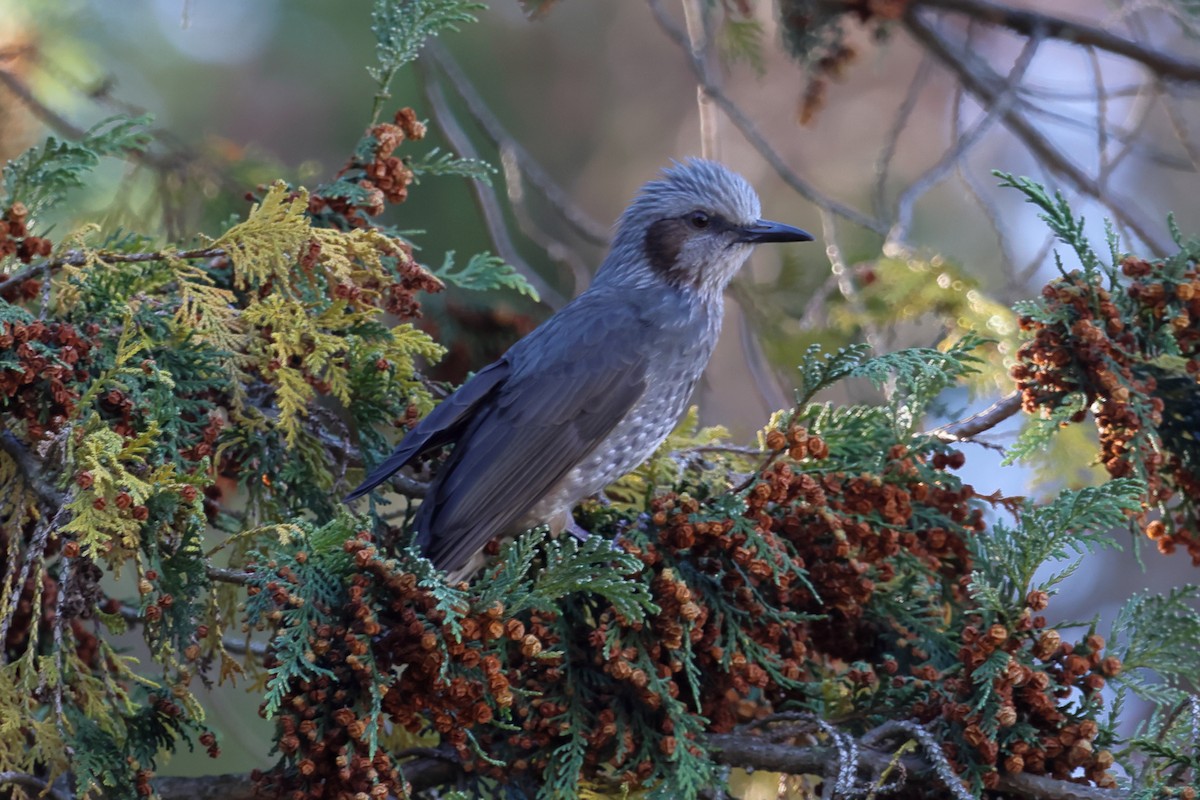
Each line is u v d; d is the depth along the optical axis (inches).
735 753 323.0
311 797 295.4
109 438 281.4
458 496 366.6
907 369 316.2
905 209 494.6
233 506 493.4
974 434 369.4
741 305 547.5
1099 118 528.1
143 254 328.5
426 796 345.1
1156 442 333.7
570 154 831.1
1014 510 355.3
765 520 322.7
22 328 297.7
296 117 741.3
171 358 325.7
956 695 307.7
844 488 345.7
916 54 839.1
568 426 386.9
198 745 555.8
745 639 325.1
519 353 398.9
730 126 827.4
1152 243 533.3
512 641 324.8
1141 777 297.0
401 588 290.7
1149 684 306.3
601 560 297.3
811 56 557.0
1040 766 301.4
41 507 299.7
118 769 296.7
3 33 519.8
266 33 745.0
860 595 339.9
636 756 319.9
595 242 537.6
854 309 512.7
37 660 329.1
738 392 794.8
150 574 282.4
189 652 284.8
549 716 319.3
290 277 350.0
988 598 300.5
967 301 494.0
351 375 351.6
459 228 696.4
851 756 301.9
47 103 535.2
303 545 298.8
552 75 828.6
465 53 783.7
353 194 356.8
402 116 372.8
